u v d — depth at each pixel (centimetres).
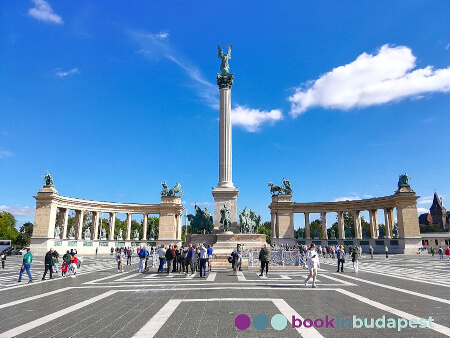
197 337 910
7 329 1009
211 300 1455
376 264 3975
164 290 1778
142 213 9300
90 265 4041
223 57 5531
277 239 8650
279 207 8856
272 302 1399
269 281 2156
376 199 7975
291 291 1711
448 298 1500
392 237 7900
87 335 938
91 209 8494
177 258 2994
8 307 1362
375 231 8281
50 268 2480
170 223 9169
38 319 1137
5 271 3275
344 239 8200
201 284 2019
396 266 3641
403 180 7269
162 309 1274
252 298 1499
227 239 4353
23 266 2303
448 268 3350
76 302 1459
